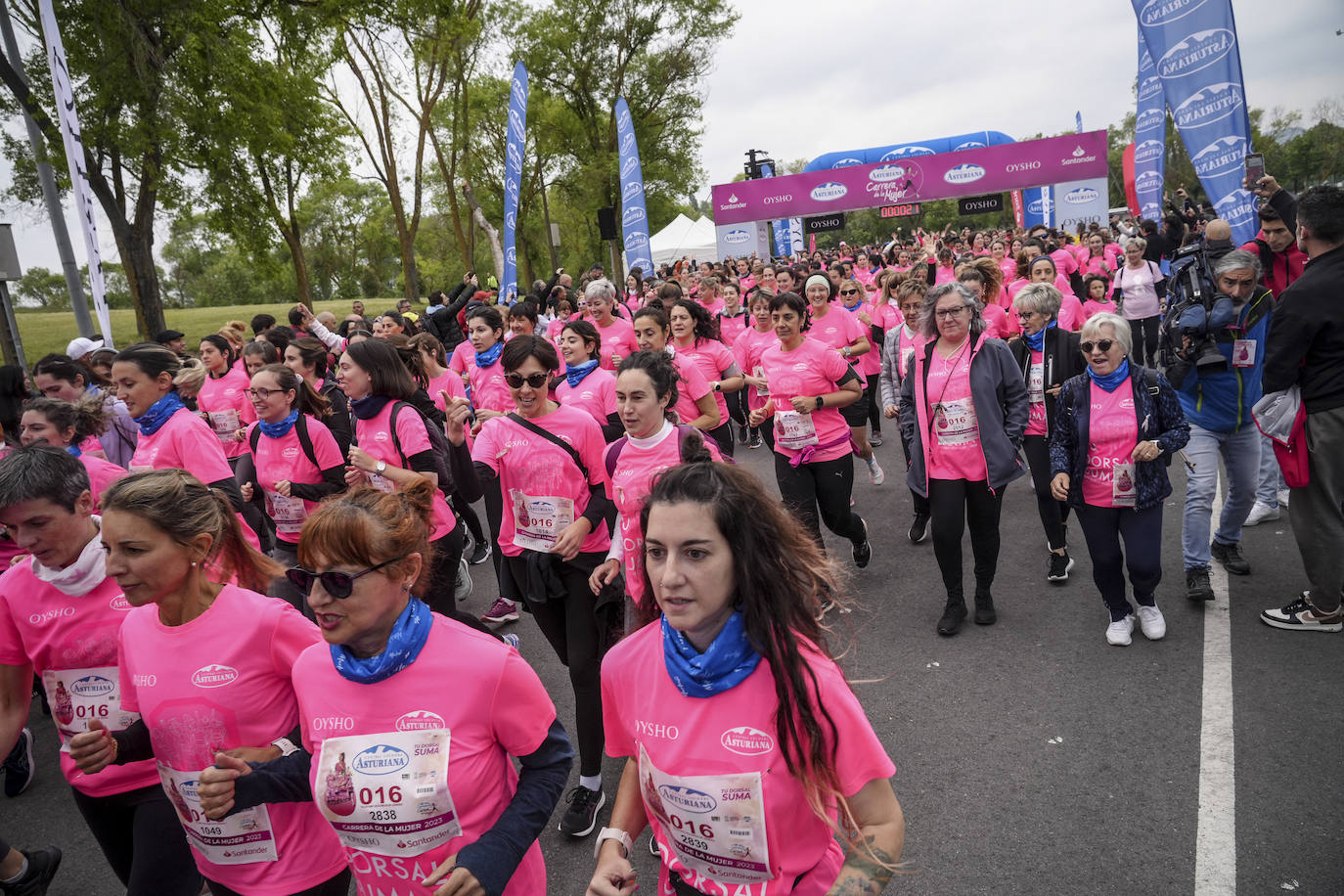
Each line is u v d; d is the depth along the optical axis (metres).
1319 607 4.60
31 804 4.45
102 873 3.82
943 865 3.18
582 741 3.72
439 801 1.88
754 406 8.67
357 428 4.67
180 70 16.22
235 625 2.23
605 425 5.30
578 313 11.83
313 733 1.96
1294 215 5.73
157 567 2.16
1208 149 8.00
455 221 35.16
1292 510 4.59
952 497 5.03
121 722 2.65
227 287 72.75
